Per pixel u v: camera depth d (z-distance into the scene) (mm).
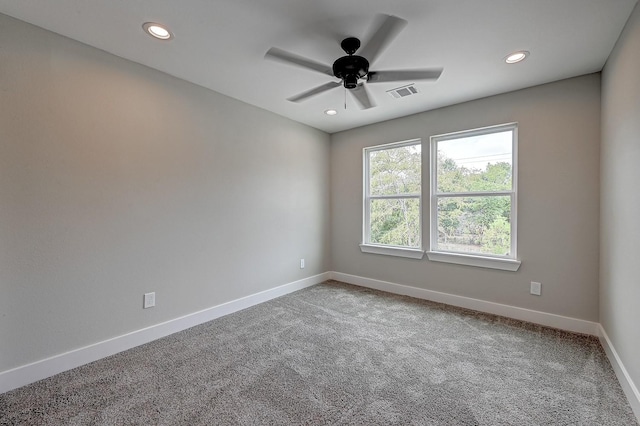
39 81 1845
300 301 3391
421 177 3486
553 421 1512
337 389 1773
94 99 2082
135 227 2314
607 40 1960
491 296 3004
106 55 2141
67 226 1972
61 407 1604
